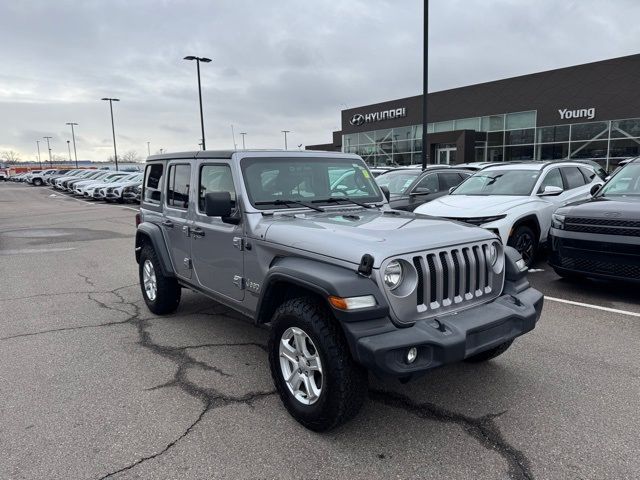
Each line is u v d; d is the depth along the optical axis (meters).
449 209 7.92
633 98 24.62
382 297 2.96
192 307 6.15
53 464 2.96
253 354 4.64
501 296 3.65
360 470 2.89
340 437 3.24
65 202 28.02
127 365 4.40
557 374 4.11
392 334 2.92
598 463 2.93
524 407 3.59
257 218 3.94
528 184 8.48
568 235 6.35
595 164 10.91
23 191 42.03
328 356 3.03
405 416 3.50
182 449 3.11
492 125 31.02
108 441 3.20
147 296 5.96
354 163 4.90
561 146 27.83
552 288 6.85
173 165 5.17
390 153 37.62
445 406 3.63
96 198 29.06
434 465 2.94
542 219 8.06
